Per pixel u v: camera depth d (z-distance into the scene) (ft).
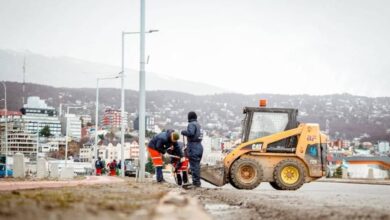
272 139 63.05
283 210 30.71
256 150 62.75
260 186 76.95
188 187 56.08
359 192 60.39
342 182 123.75
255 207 33.53
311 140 63.10
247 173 61.77
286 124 64.95
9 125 531.09
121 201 28.30
